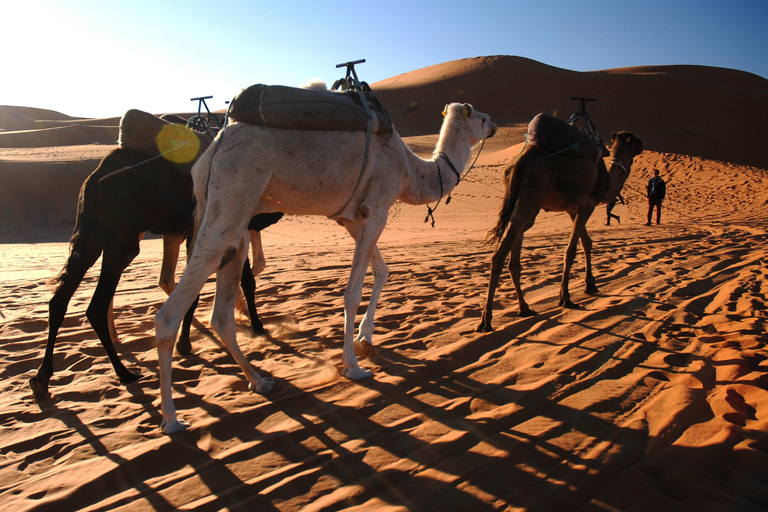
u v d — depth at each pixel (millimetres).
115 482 3227
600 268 9422
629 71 121062
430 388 4430
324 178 4301
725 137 72562
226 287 4414
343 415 3969
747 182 29672
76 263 4551
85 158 34625
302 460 3412
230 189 3926
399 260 10828
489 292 5848
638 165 37281
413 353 5234
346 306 4641
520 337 5691
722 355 4852
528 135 6500
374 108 4668
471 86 103375
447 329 5957
